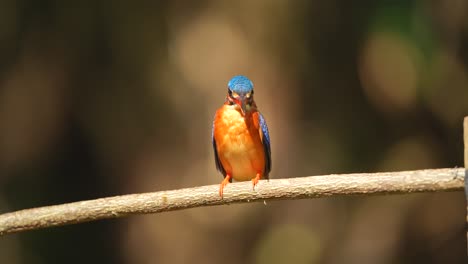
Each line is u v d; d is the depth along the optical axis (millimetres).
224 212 15086
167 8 14852
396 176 5844
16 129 15227
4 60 15023
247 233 15117
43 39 14992
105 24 14906
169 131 15180
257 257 15031
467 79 14141
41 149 15516
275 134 14812
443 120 14961
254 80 14633
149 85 15102
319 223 15500
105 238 16172
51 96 15227
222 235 15062
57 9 14844
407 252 15547
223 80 14586
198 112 14820
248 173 8203
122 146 15633
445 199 15477
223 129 7941
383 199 15633
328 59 14906
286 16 14711
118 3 14789
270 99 14742
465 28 13844
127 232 15820
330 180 6035
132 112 15352
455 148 15289
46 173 15781
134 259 15672
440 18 13648
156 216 15477
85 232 16156
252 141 7906
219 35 14625
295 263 15125
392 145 15539
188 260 15102
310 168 15102
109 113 15484
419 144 15422
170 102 15039
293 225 15375
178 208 6379
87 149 16000
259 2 14664
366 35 14164
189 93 14812
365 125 15406
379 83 14594
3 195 15133
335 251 15453
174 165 15133
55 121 15438
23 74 15086
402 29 13312
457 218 15438
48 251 15609
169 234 15336
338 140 15312
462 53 14016
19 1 14789
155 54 14930
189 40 14719
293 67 14812
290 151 14969
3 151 15219
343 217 15609
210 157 14852
